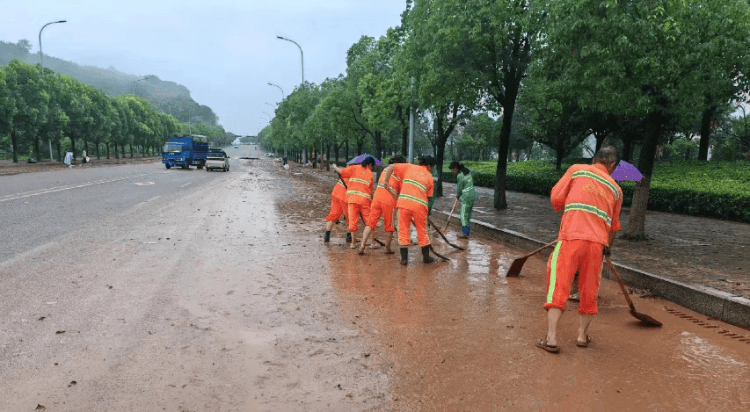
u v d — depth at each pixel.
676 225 11.04
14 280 5.25
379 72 22.81
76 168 34.28
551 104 18.33
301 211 12.93
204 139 42.50
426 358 3.57
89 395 2.87
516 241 8.71
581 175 3.96
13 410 2.67
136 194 15.55
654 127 8.48
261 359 3.46
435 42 12.36
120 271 5.81
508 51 12.42
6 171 27.73
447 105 15.46
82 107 46.62
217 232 8.94
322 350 3.66
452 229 10.73
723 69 7.46
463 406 2.86
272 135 66.19
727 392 3.15
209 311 4.47
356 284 5.62
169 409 2.74
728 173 16.28
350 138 32.25
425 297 5.19
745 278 5.73
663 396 3.07
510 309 4.87
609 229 4.05
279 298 4.95
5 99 34.53
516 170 26.27
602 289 5.86
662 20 7.17
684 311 5.05
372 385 3.11
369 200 7.99
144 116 79.69
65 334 3.80
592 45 7.43
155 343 3.68
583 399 3.00
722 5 7.27
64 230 8.45
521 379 3.26
